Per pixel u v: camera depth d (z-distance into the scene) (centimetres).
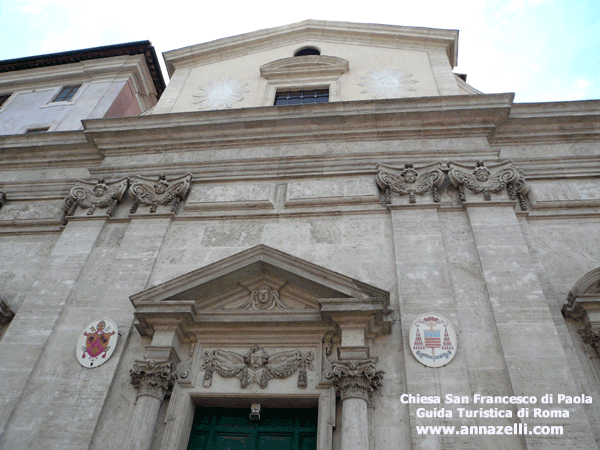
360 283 741
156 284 849
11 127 1398
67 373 749
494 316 727
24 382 741
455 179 917
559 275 804
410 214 888
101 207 1000
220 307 806
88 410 702
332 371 683
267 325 757
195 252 896
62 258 913
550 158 976
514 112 1029
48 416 705
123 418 695
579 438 600
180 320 753
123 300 826
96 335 782
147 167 1070
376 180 957
